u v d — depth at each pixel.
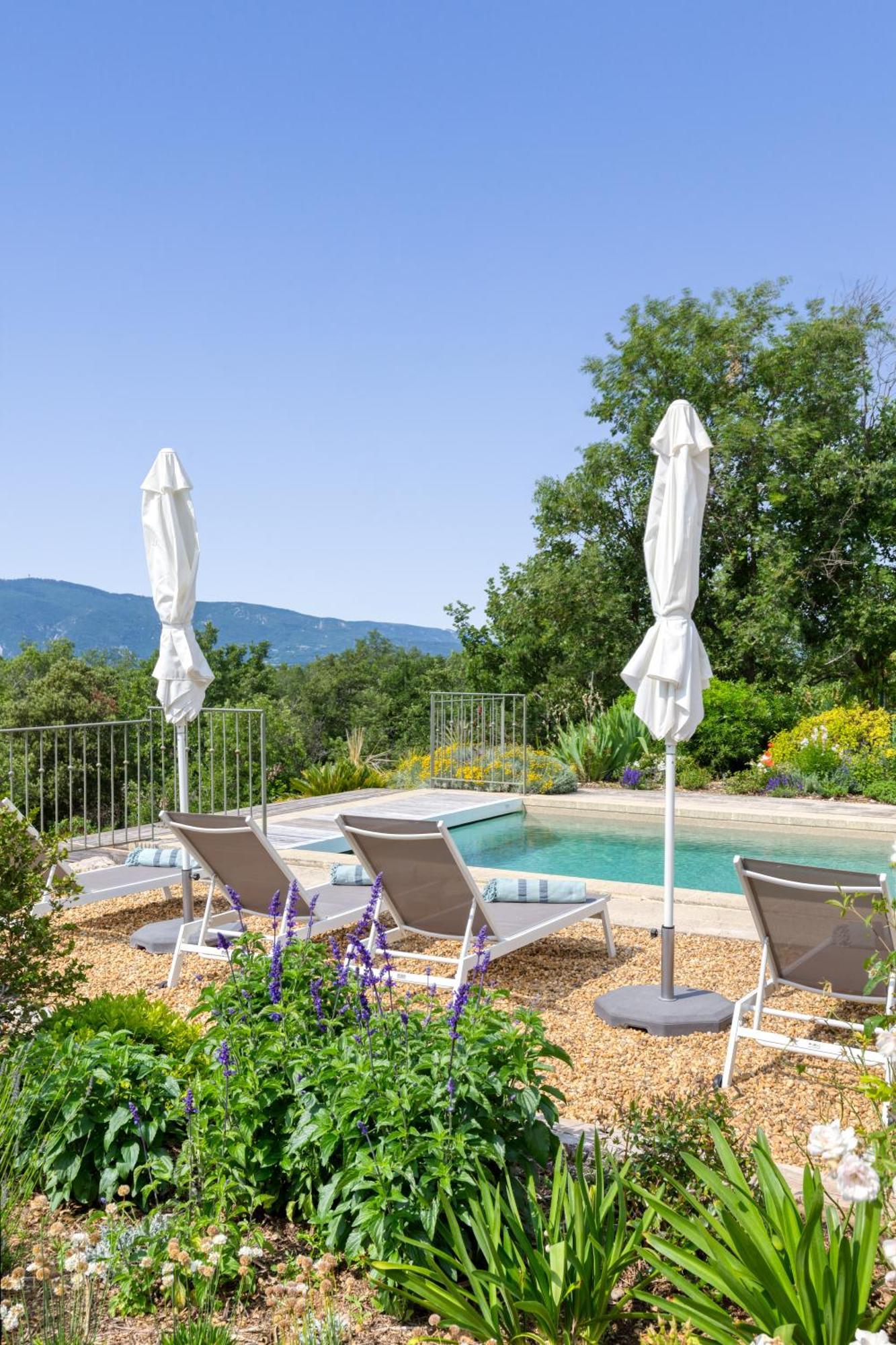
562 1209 2.69
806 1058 4.52
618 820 13.14
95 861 8.13
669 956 5.11
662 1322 2.22
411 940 6.71
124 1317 2.46
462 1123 2.76
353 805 13.13
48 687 24.97
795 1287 2.03
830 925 4.35
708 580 20.45
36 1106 3.07
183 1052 3.57
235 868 5.99
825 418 20.05
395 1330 2.45
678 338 21.22
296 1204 2.96
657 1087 4.15
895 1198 2.23
